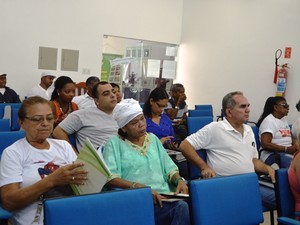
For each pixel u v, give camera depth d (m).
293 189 2.14
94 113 3.13
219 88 7.43
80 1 7.07
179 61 8.42
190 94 8.14
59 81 3.81
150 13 7.89
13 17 6.49
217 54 7.46
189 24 8.13
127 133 2.35
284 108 4.04
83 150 1.81
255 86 6.68
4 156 1.83
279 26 6.25
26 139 1.91
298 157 2.13
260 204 1.94
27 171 1.85
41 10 6.72
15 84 6.62
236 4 7.02
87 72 7.28
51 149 1.95
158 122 3.60
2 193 1.77
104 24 7.37
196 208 1.70
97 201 1.42
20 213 1.79
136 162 2.30
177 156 3.12
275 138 4.03
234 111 2.76
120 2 7.50
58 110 3.76
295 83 6.00
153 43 8.12
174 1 8.18
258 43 6.62
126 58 7.81
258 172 2.87
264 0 6.50
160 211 2.18
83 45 7.19
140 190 1.55
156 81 8.26
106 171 1.75
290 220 1.91
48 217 1.30
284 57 6.15
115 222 1.45
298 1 5.94
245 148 2.80
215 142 2.80
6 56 6.50
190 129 3.75
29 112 1.86
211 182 1.77
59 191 1.85
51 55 6.88
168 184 2.41
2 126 2.86
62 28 6.95
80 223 1.36
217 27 7.44
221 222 1.76
